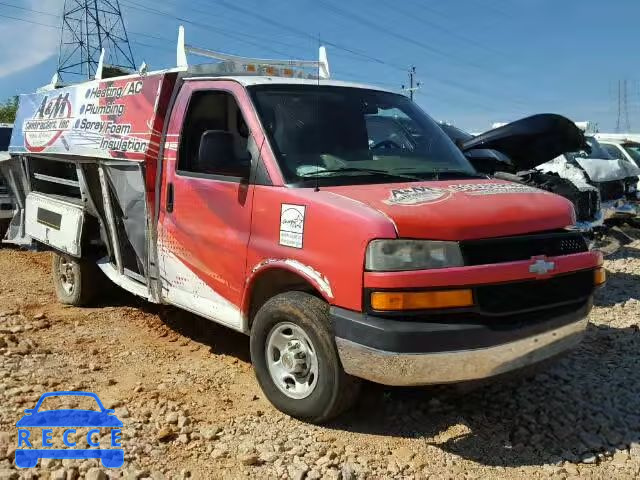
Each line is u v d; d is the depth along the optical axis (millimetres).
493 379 3979
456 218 3646
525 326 3703
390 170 4527
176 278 5102
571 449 3930
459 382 3736
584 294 4055
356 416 4211
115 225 5984
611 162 11477
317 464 3619
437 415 4285
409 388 4609
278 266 4086
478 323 3572
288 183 4164
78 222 6445
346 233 3680
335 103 4914
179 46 5293
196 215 4789
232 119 4953
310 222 3895
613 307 7250
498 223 3736
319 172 4281
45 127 7129
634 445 3961
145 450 3703
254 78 4875
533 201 4098
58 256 7035
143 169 5199
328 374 3850
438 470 3635
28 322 6148
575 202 8227
